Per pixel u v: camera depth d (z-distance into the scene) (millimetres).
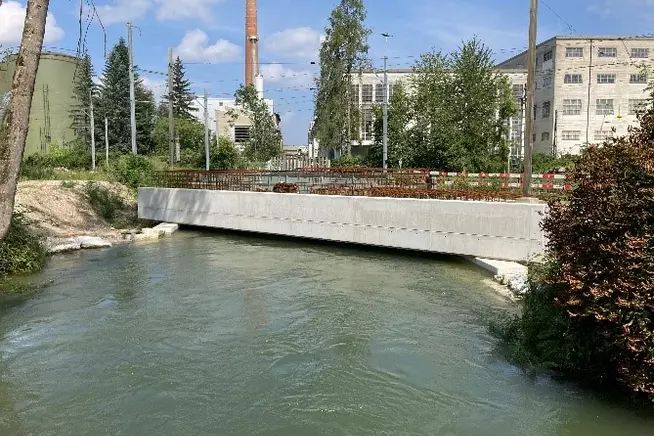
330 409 5910
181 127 53219
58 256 14688
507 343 7832
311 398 6184
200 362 7234
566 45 51062
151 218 20500
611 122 51219
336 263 13547
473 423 5617
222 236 18156
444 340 8031
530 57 16531
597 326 6074
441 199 13766
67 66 44969
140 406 6004
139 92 54000
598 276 5777
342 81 43812
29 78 8570
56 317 9250
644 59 50906
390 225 13969
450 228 12977
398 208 13789
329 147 45156
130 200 23734
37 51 8602
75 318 9188
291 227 16078
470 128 30891
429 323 8805
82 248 15789
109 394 6297
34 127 43906
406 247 13727
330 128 43938
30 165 29375
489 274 11930
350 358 7355
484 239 12500
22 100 8555
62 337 8234
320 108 44812
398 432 5438
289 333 8367
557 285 6855
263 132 45219
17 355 7516
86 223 19734
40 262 13117
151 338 8164
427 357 7391
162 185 21609
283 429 5488
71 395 6281
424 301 10070
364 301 10109
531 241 11844
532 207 11789
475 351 7602
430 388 6445
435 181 20625
